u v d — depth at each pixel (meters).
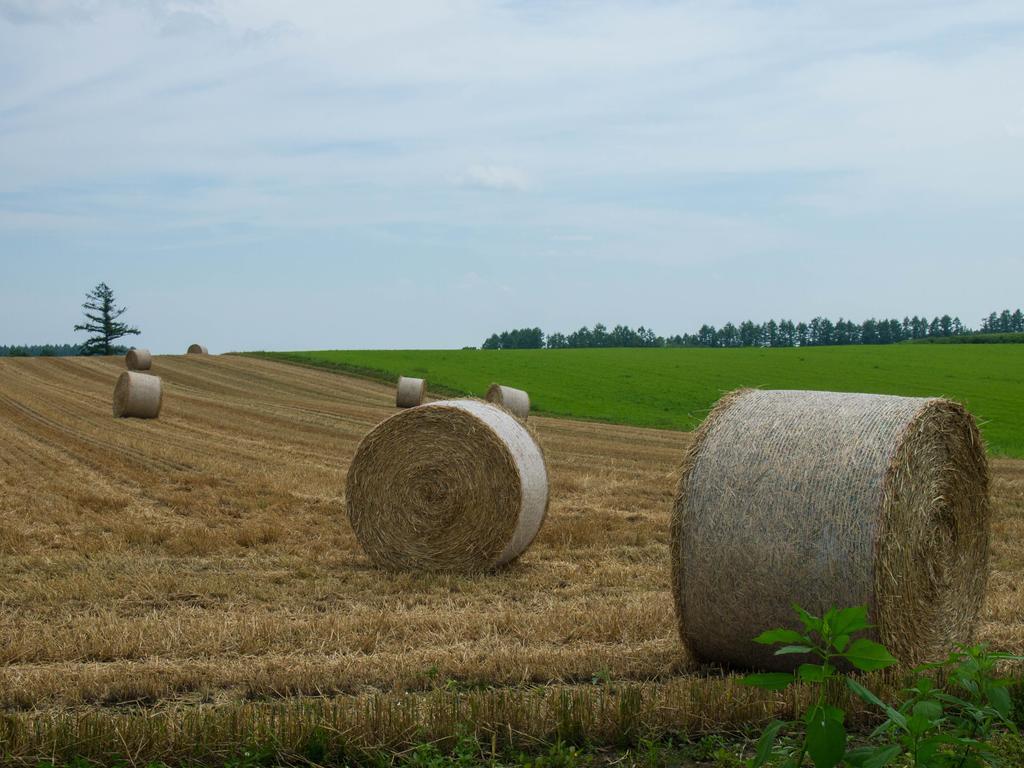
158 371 44.94
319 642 7.03
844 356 57.38
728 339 127.50
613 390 42.62
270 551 11.04
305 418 29.81
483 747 5.01
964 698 5.43
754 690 5.50
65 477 16.56
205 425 26.64
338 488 16.02
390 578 9.91
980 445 7.10
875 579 6.06
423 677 6.07
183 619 7.64
